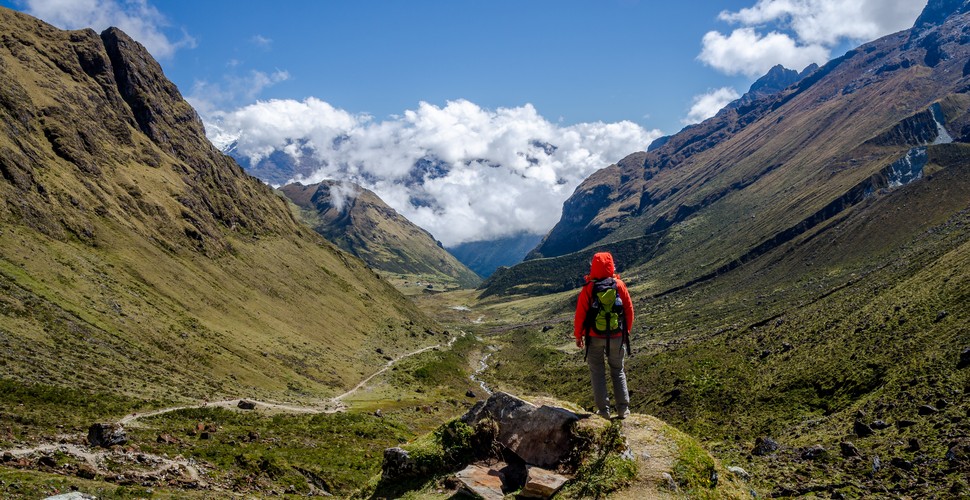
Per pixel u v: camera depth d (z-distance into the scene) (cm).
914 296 8212
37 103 14188
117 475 3716
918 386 5134
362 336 18975
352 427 8619
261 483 4694
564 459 1348
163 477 3944
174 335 10856
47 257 10262
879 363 6800
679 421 8681
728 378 9531
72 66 16912
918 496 2827
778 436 5919
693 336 16800
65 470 3534
